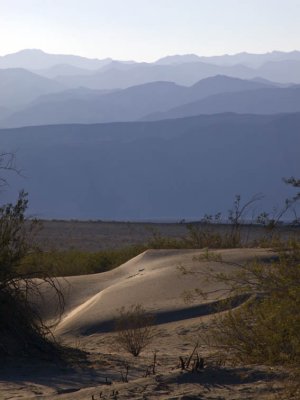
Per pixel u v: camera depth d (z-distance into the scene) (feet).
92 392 57.06
